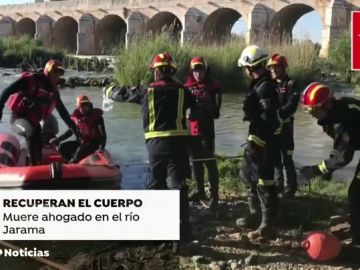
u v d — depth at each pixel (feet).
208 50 84.38
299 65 82.07
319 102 15.74
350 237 18.34
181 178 17.57
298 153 35.73
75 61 124.06
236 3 166.40
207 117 21.03
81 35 211.00
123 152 34.04
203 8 175.22
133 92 17.88
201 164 22.12
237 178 25.54
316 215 20.66
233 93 77.92
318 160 33.55
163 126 17.25
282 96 22.20
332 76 90.74
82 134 26.22
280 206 21.66
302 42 86.33
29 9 235.40
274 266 15.92
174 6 183.21
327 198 23.16
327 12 142.31
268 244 17.69
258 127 17.98
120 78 74.23
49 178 19.80
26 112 22.15
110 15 207.21
